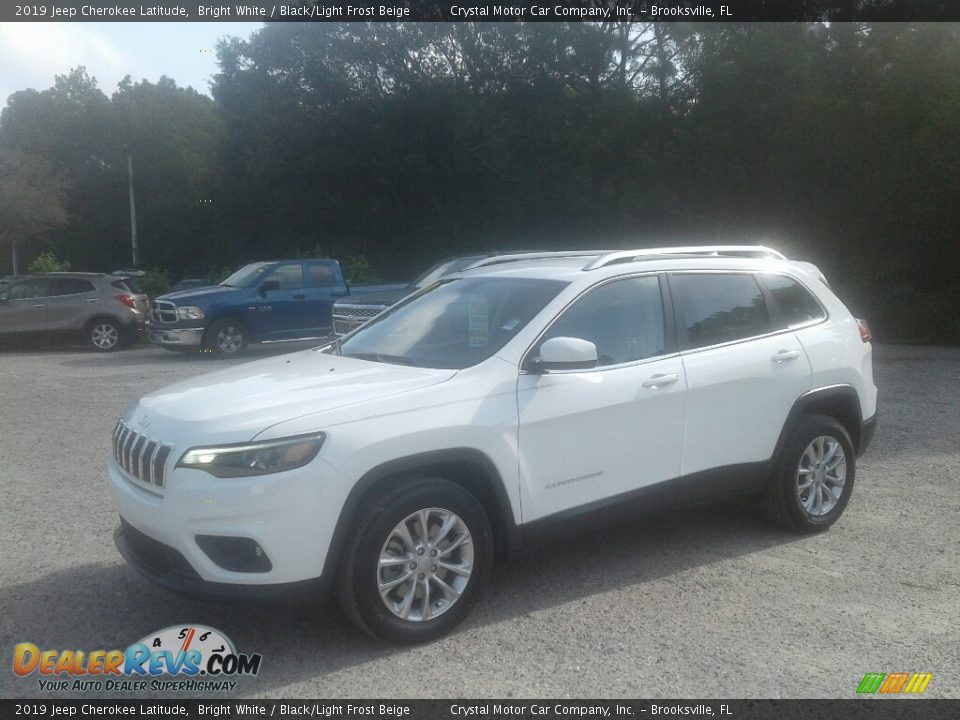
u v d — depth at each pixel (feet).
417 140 127.65
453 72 128.36
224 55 134.62
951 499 22.00
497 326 16.30
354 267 80.74
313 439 13.10
